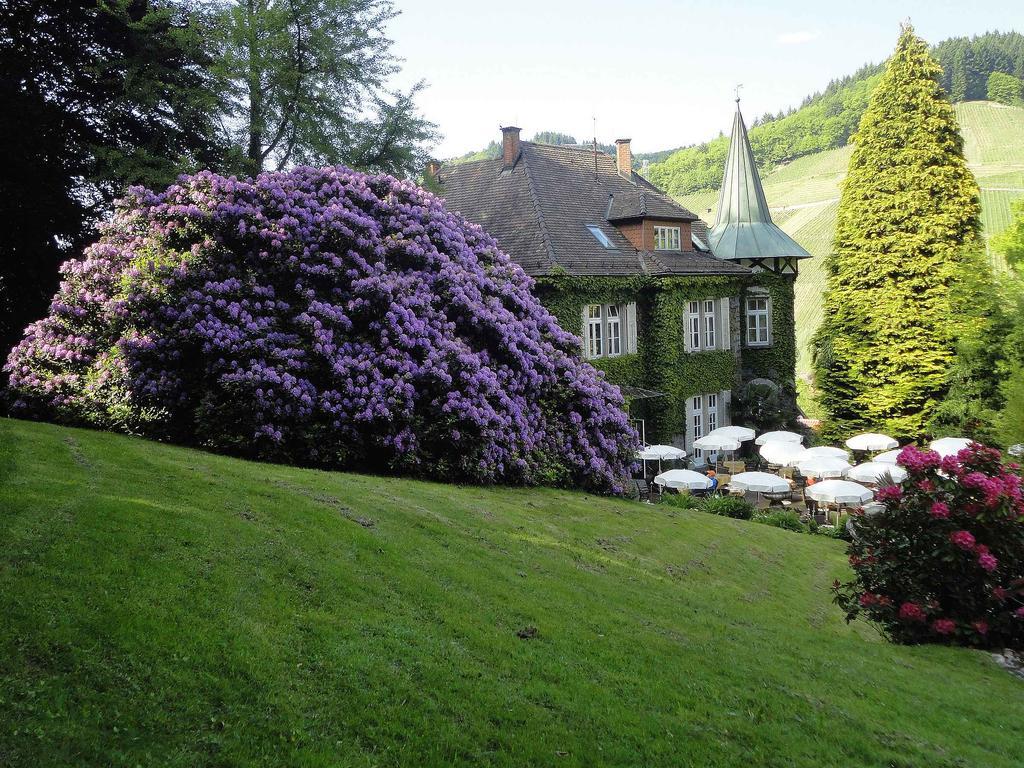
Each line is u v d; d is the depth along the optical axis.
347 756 5.16
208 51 23.84
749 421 34.69
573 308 27.16
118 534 7.28
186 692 5.36
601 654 7.74
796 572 15.27
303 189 16.77
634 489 20.77
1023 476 11.21
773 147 139.00
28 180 19.33
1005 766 6.67
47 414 14.23
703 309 32.97
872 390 36.50
